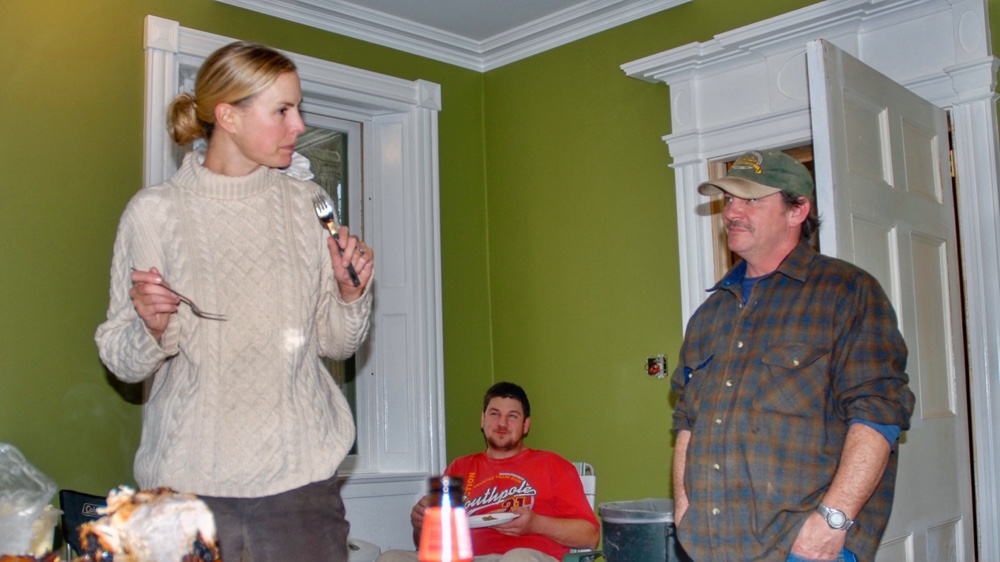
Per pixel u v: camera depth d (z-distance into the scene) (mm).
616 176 3982
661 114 3840
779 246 2002
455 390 4250
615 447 3900
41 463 3012
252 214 1409
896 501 2510
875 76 2717
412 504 3969
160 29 3385
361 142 4234
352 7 3955
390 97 4133
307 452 1365
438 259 4203
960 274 3072
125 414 3225
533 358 4254
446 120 4391
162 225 1366
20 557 1066
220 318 1346
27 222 3055
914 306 2734
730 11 3643
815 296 1892
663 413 3740
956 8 3043
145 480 1345
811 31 3297
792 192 1981
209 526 991
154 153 3328
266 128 1358
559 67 4242
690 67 3633
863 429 1750
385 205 4199
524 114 4375
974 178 2986
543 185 4270
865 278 1890
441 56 4398
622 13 3982
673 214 3762
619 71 4008
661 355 3760
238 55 1348
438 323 4156
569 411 4086
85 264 3180
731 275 2117
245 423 1329
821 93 2463
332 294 1493
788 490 1790
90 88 3244
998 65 2982
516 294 4352
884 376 1777
